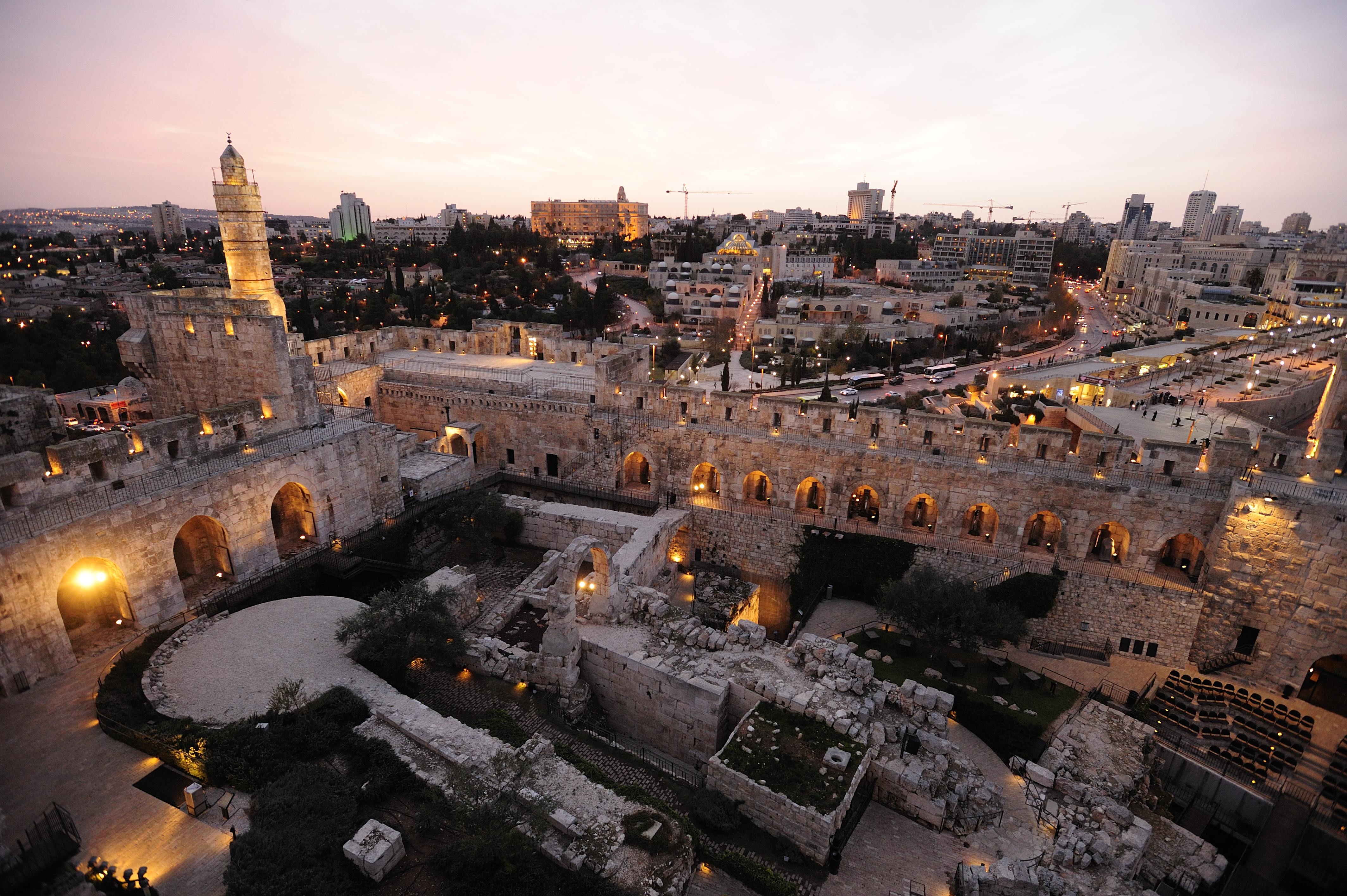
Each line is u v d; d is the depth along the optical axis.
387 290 163.00
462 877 20.45
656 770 28.41
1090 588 43.47
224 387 44.72
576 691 32.34
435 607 32.69
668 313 188.88
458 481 54.16
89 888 18.62
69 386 84.19
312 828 21.19
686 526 52.88
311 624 33.72
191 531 38.34
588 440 56.88
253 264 52.75
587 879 20.98
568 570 32.00
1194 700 39.31
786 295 195.38
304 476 41.09
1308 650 39.28
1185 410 66.75
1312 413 76.00
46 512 29.81
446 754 25.14
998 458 47.22
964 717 35.12
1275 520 39.12
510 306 164.50
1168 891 29.19
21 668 28.77
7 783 23.86
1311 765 35.41
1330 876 32.06
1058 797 29.55
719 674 31.72
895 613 39.84
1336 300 127.06
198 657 30.62
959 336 168.75
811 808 24.56
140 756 25.31
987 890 23.45
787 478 51.66
